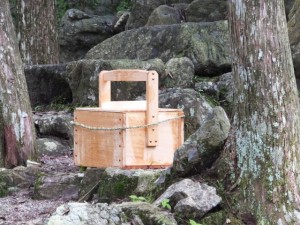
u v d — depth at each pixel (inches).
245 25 177.0
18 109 263.0
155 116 202.1
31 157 264.5
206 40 331.6
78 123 209.6
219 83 309.3
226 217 176.1
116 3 561.9
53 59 430.9
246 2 176.6
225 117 191.3
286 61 177.6
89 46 496.7
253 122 176.9
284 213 173.9
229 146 182.4
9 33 264.2
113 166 201.9
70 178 220.7
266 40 175.8
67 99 348.8
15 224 188.2
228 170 181.2
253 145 176.9
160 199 181.6
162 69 310.3
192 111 265.4
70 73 333.7
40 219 189.8
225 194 179.6
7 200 219.1
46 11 427.5
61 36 494.0
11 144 261.1
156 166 203.8
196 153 187.9
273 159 175.5
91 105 319.6
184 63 315.9
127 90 303.3
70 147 299.3
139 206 177.3
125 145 200.1
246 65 177.0
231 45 180.9
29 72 353.7
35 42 425.1
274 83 175.6
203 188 180.4
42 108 348.2
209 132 188.1
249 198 176.6
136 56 348.2
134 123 201.3
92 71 319.6
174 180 189.8
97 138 205.2
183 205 175.3
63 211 167.5
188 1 464.4
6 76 261.6
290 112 177.0
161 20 419.2
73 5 557.9
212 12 418.6
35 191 220.7
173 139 206.2
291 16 331.6
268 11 176.2
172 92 278.1
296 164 176.6
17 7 427.5
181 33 336.8
